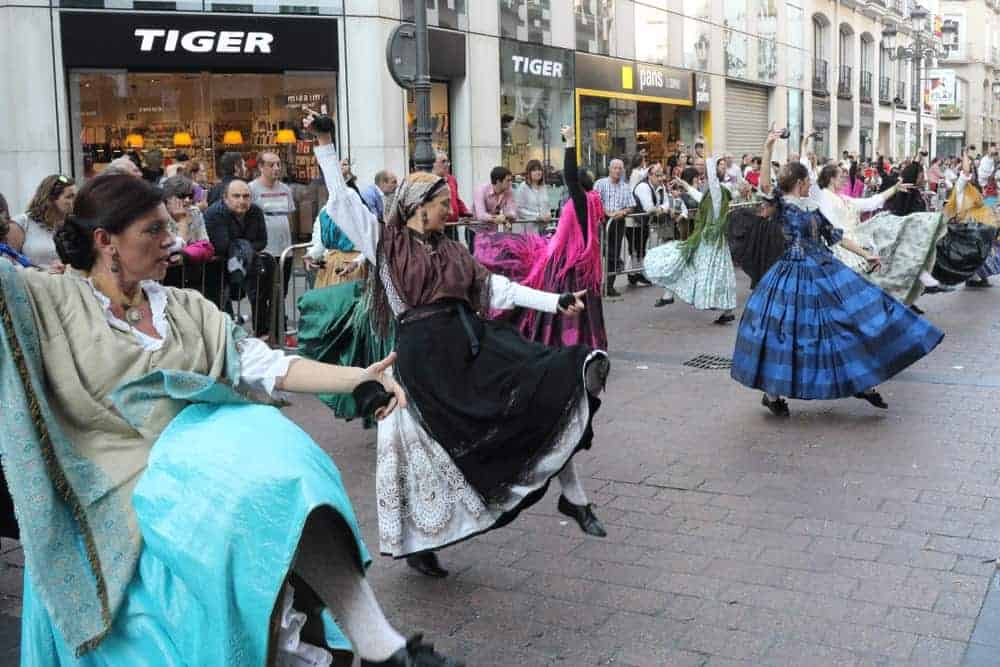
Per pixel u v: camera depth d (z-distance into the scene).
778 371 6.56
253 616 2.19
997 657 3.53
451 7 17.14
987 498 5.17
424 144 9.34
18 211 14.08
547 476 3.85
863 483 5.45
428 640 3.75
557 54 20.16
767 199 6.78
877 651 3.59
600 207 7.34
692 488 5.42
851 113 39.50
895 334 6.50
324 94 15.50
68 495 2.29
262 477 2.23
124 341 2.43
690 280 10.62
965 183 11.91
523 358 3.94
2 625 3.95
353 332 5.73
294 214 15.49
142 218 2.44
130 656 2.32
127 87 14.71
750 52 29.52
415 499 3.90
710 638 3.72
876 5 40.03
